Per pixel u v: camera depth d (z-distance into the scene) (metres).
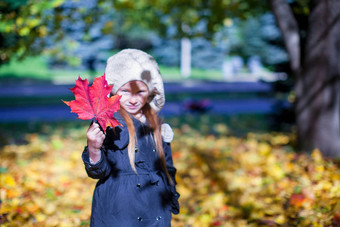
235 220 3.81
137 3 9.51
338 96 5.50
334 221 3.22
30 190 4.44
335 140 5.49
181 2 8.86
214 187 4.94
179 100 16.34
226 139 7.96
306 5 6.70
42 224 3.57
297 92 5.81
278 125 8.69
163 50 38.62
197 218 3.89
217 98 17.14
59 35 6.71
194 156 6.34
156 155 2.43
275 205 3.97
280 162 5.43
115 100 2.11
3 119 10.86
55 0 5.53
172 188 2.47
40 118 11.14
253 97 17.58
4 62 6.99
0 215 3.57
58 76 28.52
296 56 5.77
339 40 5.47
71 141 7.80
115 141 2.34
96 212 2.30
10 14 5.55
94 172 2.21
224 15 8.34
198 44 38.34
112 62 2.42
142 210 2.27
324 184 4.08
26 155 6.36
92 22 6.97
